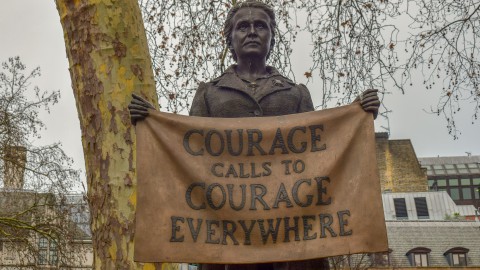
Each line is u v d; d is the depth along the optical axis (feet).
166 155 14.80
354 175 14.62
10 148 64.18
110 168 23.89
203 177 14.67
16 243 66.13
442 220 126.52
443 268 116.98
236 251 14.26
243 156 14.90
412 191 162.09
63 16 25.30
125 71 24.57
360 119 14.92
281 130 15.03
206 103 16.88
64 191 64.13
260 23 16.96
